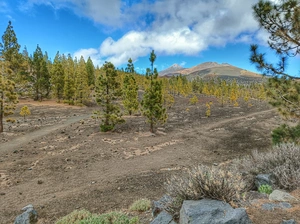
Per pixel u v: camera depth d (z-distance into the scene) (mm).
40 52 63344
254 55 8039
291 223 3512
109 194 9320
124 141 20547
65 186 10477
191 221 3383
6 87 22328
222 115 42156
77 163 14203
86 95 52594
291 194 5242
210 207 3635
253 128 28531
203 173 4289
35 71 52500
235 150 18531
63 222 5938
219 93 69812
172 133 25422
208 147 19562
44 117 33625
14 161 14070
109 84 23281
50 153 16156
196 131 26797
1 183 10555
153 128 27031
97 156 15797
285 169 6301
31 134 22484
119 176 11906
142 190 9797
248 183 6516
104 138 21328
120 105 52531
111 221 5348
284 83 8094
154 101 23516
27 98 51531
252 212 4066
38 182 10812
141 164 14320
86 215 6141
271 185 6098
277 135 9914
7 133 22266
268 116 39188
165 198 4617
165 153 17297
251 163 7766
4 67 31438
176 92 88062
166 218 4105
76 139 20672
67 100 49500
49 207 7977
